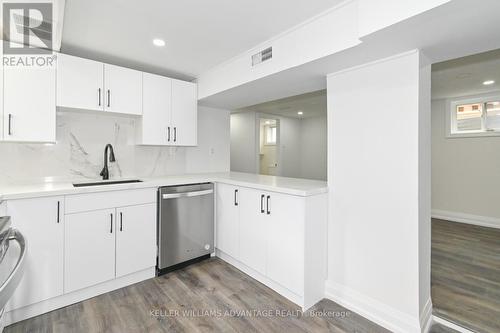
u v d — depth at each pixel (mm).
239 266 2668
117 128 2865
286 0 1617
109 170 2811
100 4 1670
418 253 1674
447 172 4770
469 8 1194
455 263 2836
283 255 2135
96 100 2400
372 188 1883
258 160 5965
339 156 2080
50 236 1895
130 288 2273
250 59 2381
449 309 1980
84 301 2061
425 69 1786
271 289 2281
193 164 3574
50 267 1897
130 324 1792
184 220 2652
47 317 1849
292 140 7262
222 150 3918
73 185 2232
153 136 2801
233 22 1898
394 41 1541
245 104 3527
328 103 2154
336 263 2115
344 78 2039
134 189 2330
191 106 3119
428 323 1817
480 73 3260
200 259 2877
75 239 2010
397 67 1736
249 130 6016
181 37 2141
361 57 1775
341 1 1622
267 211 2281
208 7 1707
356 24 1572
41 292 1859
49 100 2129
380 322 1819
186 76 3188
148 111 2758
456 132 4711
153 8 1722
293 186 2189
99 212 2129
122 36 2125
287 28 1979
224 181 2791
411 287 1697
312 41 1830
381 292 1839
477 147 4441
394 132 1761
